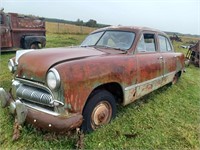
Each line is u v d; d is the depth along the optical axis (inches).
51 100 110.7
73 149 116.0
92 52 141.6
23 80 124.0
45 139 121.1
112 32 173.8
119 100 150.1
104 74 124.5
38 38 482.0
